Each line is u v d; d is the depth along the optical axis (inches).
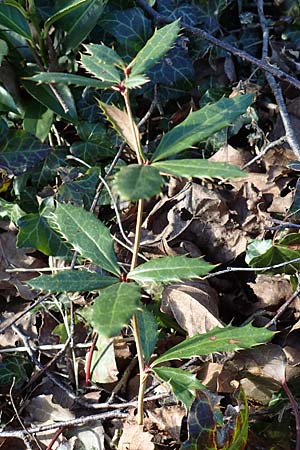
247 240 27.0
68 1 28.6
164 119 30.7
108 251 18.9
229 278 27.2
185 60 30.6
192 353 19.8
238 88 30.0
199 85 31.5
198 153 30.1
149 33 30.5
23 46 28.8
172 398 23.8
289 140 27.2
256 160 28.3
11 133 28.7
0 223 29.1
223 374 23.7
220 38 32.6
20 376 26.2
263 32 31.9
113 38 30.8
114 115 18.1
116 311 16.5
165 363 25.4
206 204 27.5
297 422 22.0
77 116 29.1
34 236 27.3
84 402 25.0
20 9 27.5
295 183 27.9
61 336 26.7
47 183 29.7
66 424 23.8
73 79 18.0
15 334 27.1
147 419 23.8
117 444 24.0
